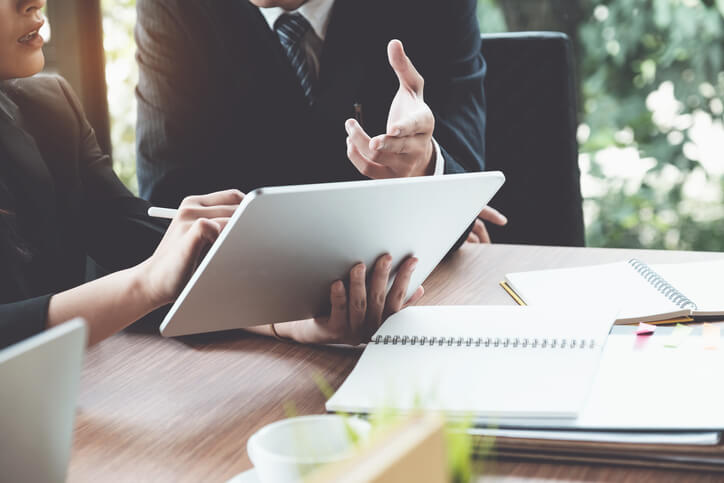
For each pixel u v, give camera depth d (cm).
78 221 132
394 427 34
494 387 75
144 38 173
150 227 132
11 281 111
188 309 83
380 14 167
